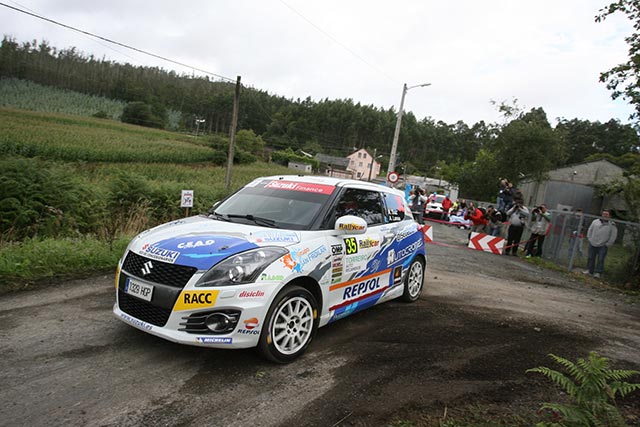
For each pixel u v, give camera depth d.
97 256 6.47
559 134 33.25
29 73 122.12
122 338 3.88
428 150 119.06
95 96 125.56
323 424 2.86
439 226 23.86
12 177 8.27
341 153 118.69
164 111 112.25
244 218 4.44
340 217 4.35
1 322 4.03
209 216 4.62
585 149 68.19
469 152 114.50
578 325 5.86
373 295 5.05
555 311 6.56
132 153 48.25
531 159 32.38
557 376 2.97
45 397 2.85
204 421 2.76
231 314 3.31
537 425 2.84
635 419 3.36
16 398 2.80
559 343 4.96
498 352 4.48
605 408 2.70
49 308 4.50
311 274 3.89
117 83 128.75
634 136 12.91
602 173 33.34
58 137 51.78
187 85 138.88
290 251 3.78
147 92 125.06
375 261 4.97
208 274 3.32
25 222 7.84
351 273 4.52
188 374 3.35
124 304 3.63
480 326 5.30
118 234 8.61
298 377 3.49
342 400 3.20
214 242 3.63
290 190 4.86
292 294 3.69
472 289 7.53
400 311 5.62
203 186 17.41
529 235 15.70
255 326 3.39
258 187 5.13
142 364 3.43
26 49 124.38
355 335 4.58
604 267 10.82
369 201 5.27
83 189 9.73
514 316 5.95
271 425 2.79
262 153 94.62
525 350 4.62
